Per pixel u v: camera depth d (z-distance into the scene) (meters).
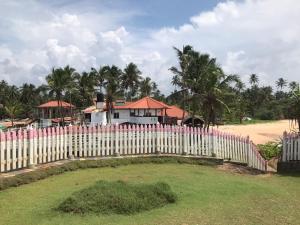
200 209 8.62
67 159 14.22
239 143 18.45
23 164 12.20
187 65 45.72
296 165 16.47
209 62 44.75
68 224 7.30
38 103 119.94
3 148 11.43
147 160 15.49
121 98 67.81
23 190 10.17
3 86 127.88
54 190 10.19
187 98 45.34
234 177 13.65
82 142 14.81
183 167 14.98
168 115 61.16
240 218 8.11
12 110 85.44
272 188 11.75
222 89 40.78
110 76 74.88
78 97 82.06
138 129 16.17
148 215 8.02
